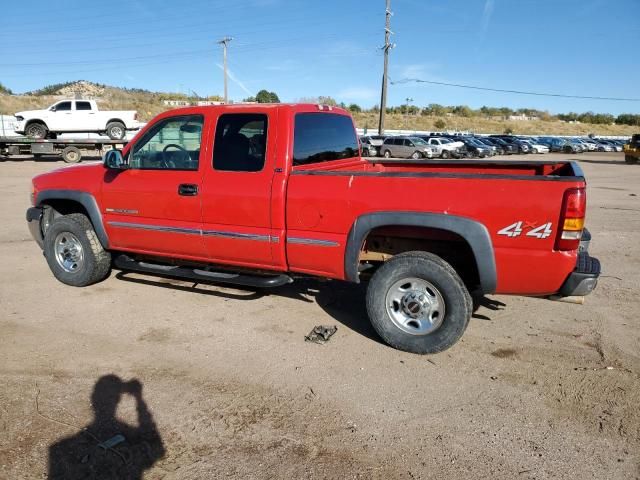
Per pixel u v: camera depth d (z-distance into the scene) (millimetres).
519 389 3500
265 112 4250
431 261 3828
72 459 2734
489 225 3568
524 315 4879
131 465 2693
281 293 5418
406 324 4027
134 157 4945
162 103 68188
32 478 2588
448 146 33781
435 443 2902
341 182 3959
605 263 6809
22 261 6605
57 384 3500
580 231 3404
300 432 2996
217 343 4188
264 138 4246
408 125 79000
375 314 4051
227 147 4406
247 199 4289
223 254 4578
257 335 4352
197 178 4520
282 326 4551
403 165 5789
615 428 3059
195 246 4680
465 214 3615
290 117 4207
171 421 3086
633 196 14430
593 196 14391
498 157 38188
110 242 5211
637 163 31344
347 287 5625
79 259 5496
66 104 25484
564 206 3371
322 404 3287
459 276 3941
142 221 4898
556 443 2912
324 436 2959
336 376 3654
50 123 25312
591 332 4484
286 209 4160
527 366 3836
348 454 2805
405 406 3277
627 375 3707
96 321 4625
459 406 3283
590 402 3342
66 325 4527
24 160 26297
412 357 3963
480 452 2828
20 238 7977
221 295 5336
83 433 2957
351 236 3938
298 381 3576
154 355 3957
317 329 4383
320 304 5105
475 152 35562
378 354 4008
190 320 4668
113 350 4035
